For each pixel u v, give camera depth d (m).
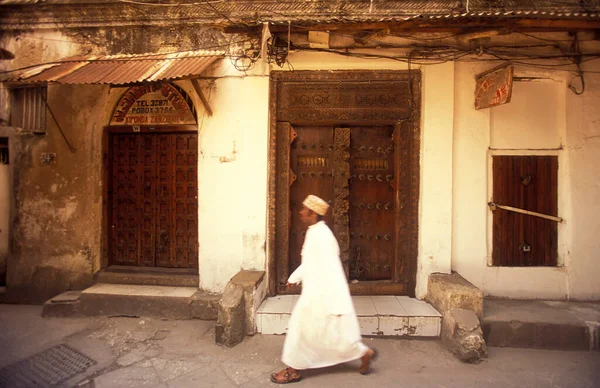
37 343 3.96
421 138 4.65
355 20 3.82
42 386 3.19
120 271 5.14
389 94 4.73
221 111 4.73
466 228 4.67
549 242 4.73
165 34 4.91
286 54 4.44
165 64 4.42
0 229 5.42
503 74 3.97
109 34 5.02
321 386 3.17
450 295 3.85
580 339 3.85
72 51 5.08
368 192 4.98
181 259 5.14
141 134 5.20
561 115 4.68
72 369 3.46
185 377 3.32
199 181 4.79
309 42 4.49
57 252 5.10
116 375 3.35
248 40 4.57
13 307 5.02
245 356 3.69
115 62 4.64
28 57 5.16
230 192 4.72
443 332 3.96
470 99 4.64
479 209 4.66
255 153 4.68
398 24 3.87
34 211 5.13
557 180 4.73
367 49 4.60
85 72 4.29
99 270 5.14
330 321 3.13
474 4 4.67
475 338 3.58
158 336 4.12
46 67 4.67
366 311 4.18
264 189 4.67
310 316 3.13
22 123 5.05
